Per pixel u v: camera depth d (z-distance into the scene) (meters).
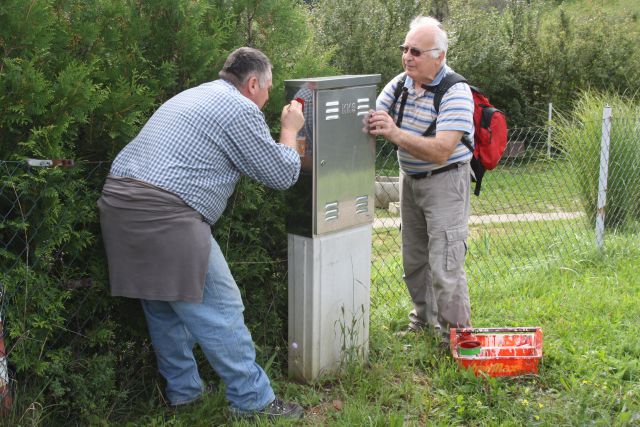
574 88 15.59
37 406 3.31
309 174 3.74
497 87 15.16
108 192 3.25
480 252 7.00
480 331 4.20
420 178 4.30
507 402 3.85
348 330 4.12
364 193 4.03
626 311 5.27
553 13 17.16
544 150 9.55
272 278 4.24
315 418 3.74
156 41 3.69
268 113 4.08
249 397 3.54
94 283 3.46
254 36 4.12
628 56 15.60
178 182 3.19
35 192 3.17
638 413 3.75
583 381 4.08
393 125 3.96
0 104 3.00
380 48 14.00
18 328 3.17
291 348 4.04
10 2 3.03
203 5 3.71
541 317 5.21
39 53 3.17
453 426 3.66
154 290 3.26
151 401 3.70
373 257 7.22
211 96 3.28
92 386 3.49
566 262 6.63
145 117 3.63
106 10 3.49
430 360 4.35
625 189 7.84
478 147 4.33
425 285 4.75
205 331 3.39
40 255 3.21
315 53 4.98
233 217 3.96
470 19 15.21
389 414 3.63
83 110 3.18
